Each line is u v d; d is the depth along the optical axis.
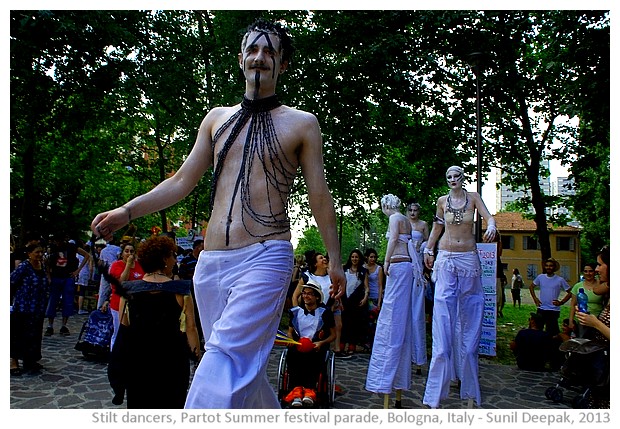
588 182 18.02
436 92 15.80
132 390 4.16
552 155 17.08
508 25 13.84
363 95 14.38
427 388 5.48
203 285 2.46
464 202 5.66
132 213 2.52
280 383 6.23
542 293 10.32
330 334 6.36
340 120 14.47
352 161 15.39
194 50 14.27
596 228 29.72
